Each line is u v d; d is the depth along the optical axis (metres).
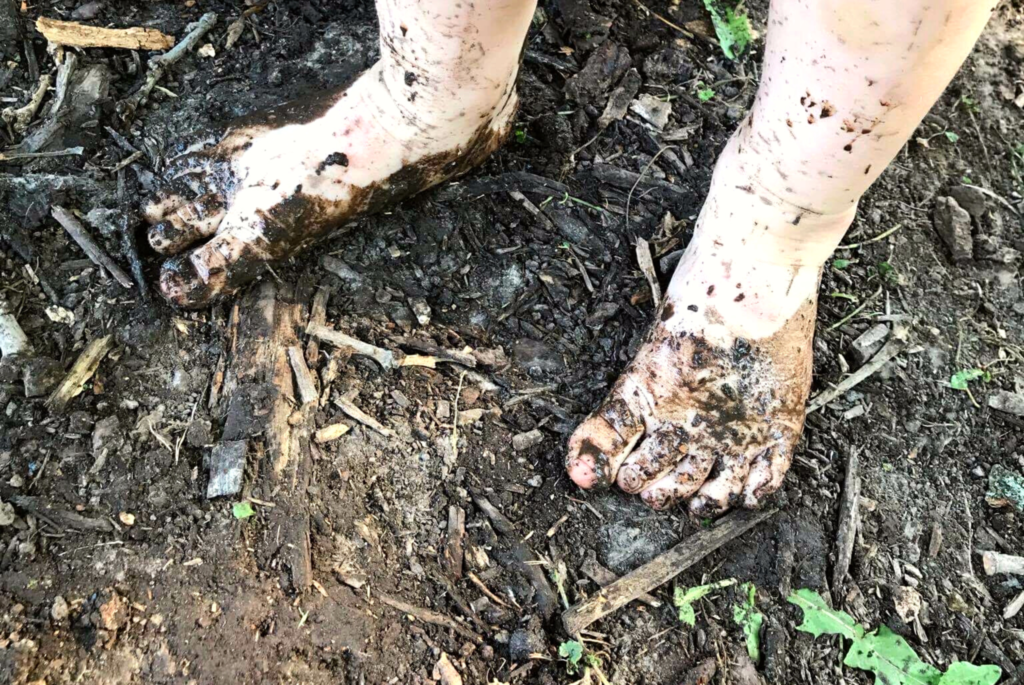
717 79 0.47
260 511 0.36
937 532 0.41
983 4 0.31
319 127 0.39
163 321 0.38
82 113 0.41
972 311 0.45
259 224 0.38
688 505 0.39
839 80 0.33
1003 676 0.39
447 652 0.36
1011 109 0.50
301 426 0.38
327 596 0.36
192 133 0.41
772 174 0.37
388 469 0.38
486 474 0.39
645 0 0.49
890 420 0.42
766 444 0.39
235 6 0.44
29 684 0.33
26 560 0.35
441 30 0.35
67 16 0.42
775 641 0.38
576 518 0.39
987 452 0.43
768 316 0.39
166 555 0.35
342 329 0.39
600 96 0.46
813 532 0.40
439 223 0.42
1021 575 0.41
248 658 0.35
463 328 0.41
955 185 0.47
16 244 0.38
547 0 0.47
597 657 0.37
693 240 0.41
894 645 0.38
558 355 0.41
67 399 0.37
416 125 0.39
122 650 0.34
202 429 0.37
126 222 0.39
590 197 0.44
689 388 0.39
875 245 0.45
